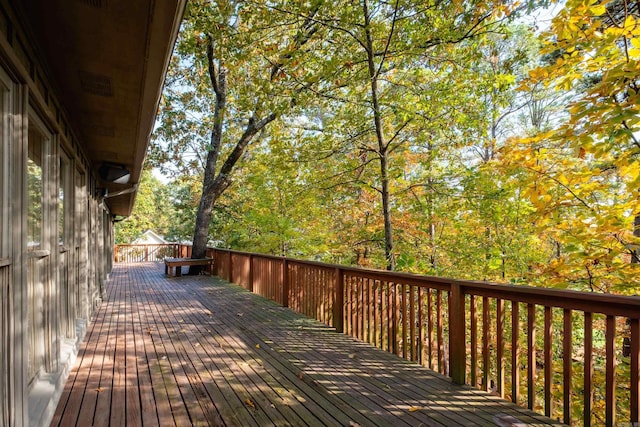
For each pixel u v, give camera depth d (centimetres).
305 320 507
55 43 227
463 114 538
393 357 356
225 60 540
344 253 1102
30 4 188
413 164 787
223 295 715
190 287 822
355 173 682
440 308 319
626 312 194
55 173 285
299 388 281
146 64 243
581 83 521
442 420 233
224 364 333
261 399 262
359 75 553
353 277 434
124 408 246
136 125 377
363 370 321
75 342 350
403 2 499
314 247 1043
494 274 736
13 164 182
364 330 412
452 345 298
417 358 364
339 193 746
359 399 263
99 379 296
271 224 1049
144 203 3053
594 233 372
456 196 609
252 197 1375
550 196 400
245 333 440
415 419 235
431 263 856
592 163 431
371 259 983
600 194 429
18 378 182
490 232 736
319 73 520
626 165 335
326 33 562
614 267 368
